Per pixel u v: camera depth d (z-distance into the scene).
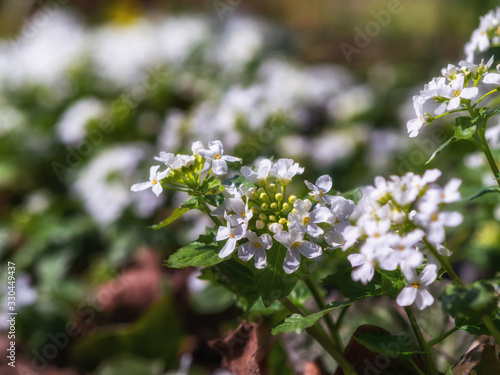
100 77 0.81
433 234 0.18
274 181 0.24
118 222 0.53
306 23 1.33
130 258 0.50
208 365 0.40
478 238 0.44
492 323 0.20
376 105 0.70
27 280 0.47
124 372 0.37
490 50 0.29
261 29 0.99
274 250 0.21
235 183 0.23
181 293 0.43
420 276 0.19
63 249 0.54
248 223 0.22
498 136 0.29
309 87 0.71
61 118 0.76
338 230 0.21
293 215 0.21
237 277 0.25
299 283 0.27
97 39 0.94
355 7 1.28
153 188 0.22
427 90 0.21
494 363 0.21
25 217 0.58
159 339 0.39
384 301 0.31
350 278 0.23
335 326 0.25
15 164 0.68
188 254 0.22
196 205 0.23
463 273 0.44
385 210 0.19
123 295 0.44
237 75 0.80
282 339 0.31
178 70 0.81
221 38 0.93
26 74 0.81
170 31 0.92
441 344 0.28
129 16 1.20
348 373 0.23
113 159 0.55
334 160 0.58
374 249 0.18
